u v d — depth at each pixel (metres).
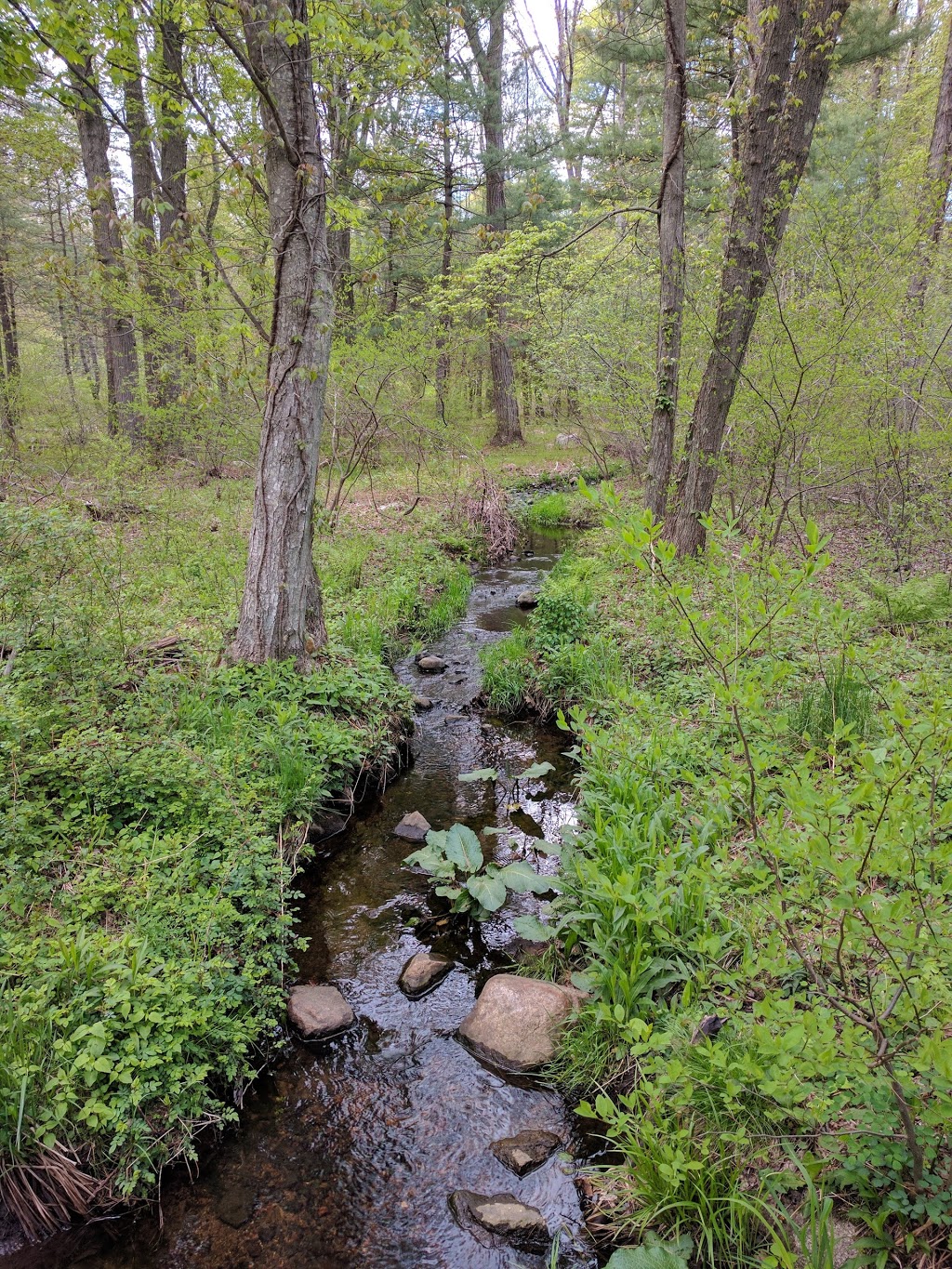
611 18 16.55
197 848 3.87
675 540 8.61
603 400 11.58
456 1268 2.39
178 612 6.43
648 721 4.63
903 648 5.29
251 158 4.78
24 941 2.99
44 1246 2.46
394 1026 3.40
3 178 11.95
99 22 4.23
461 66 16.92
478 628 9.02
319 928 4.04
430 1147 2.82
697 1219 2.29
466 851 4.36
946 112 11.09
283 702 5.29
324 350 5.34
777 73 7.13
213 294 7.72
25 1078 2.45
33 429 10.68
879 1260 1.88
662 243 8.57
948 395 7.53
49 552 4.85
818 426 7.75
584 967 3.61
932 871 2.01
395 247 6.09
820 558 2.17
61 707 4.23
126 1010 2.73
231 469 12.23
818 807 1.96
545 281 12.13
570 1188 2.63
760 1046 2.07
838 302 7.23
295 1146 2.83
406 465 15.23
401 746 5.89
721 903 3.12
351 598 8.16
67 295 9.11
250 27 4.41
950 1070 1.53
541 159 18.89
